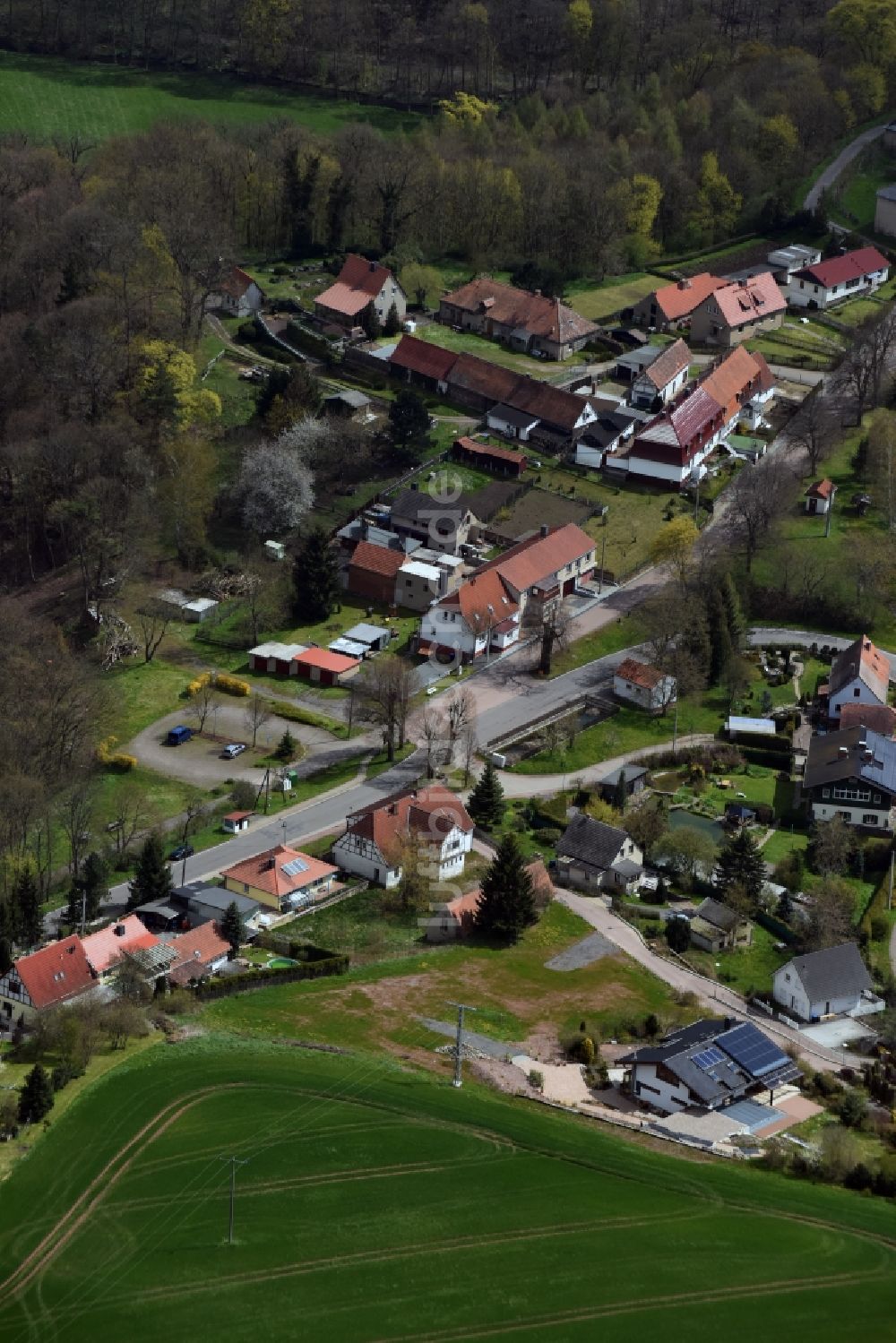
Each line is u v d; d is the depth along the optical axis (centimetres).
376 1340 16350
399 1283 17000
